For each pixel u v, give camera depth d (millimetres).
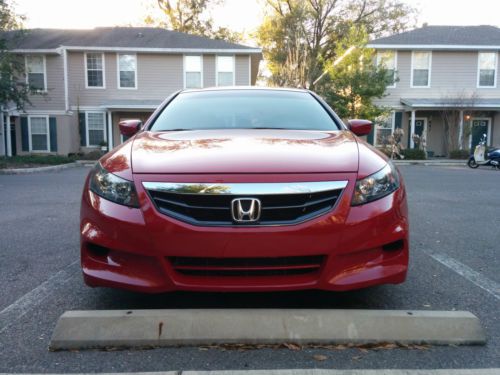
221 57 22516
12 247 4371
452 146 22344
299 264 2406
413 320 2354
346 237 2389
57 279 3387
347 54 21344
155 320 2328
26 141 22109
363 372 2018
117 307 2801
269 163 2500
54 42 22281
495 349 2268
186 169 2465
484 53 23250
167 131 3369
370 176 2531
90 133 22672
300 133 3246
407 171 15062
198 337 2281
